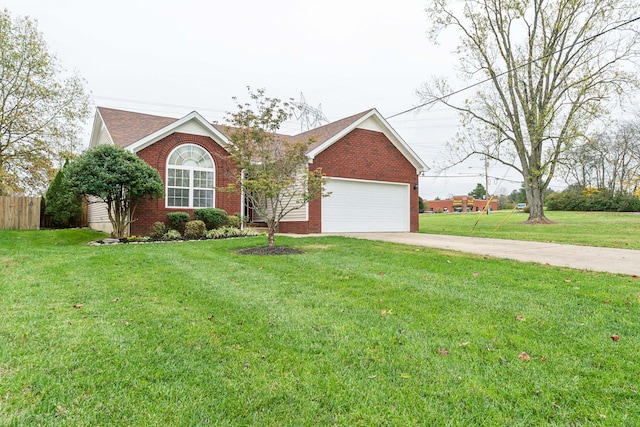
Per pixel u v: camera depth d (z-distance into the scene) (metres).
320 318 4.03
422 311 4.26
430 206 64.56
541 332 3.65
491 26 20.75
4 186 16.59
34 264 6.74
